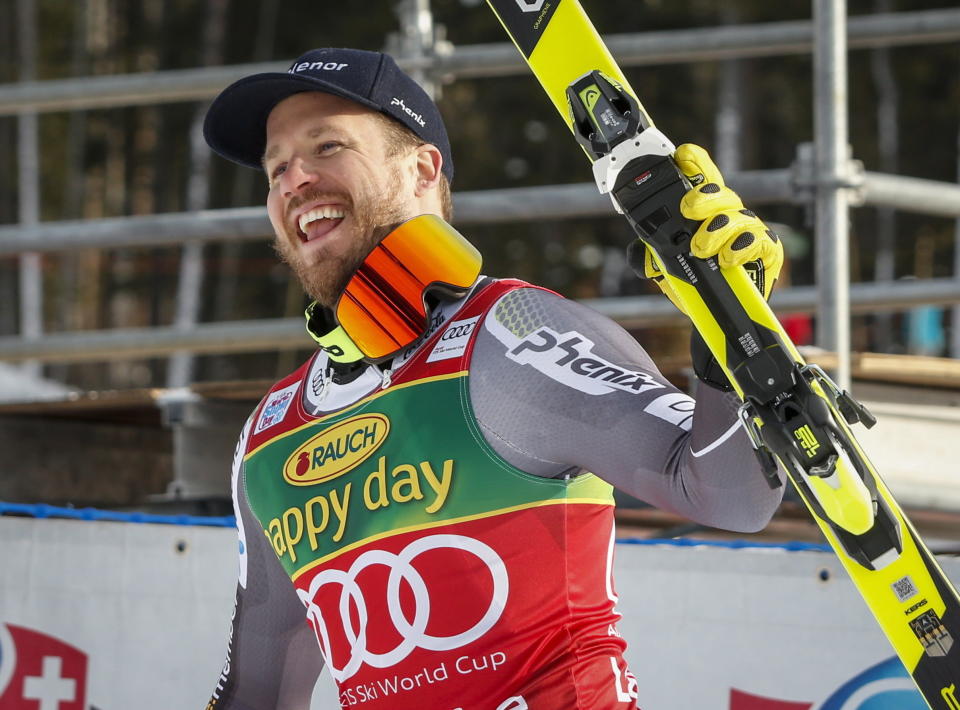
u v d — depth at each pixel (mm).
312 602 5820
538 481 5348
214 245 55969
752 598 7059
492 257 57312
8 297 52438
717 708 7055
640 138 4922
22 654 7785
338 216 6027
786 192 11688
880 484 4664
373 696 5594
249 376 52125
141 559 7695
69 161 57469
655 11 58781
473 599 5336
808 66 58344
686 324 12797
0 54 57312
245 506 6242
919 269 53719
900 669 6859
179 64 59938
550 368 5336
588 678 5320
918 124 57125
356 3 61188
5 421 11336
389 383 5652
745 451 4836
